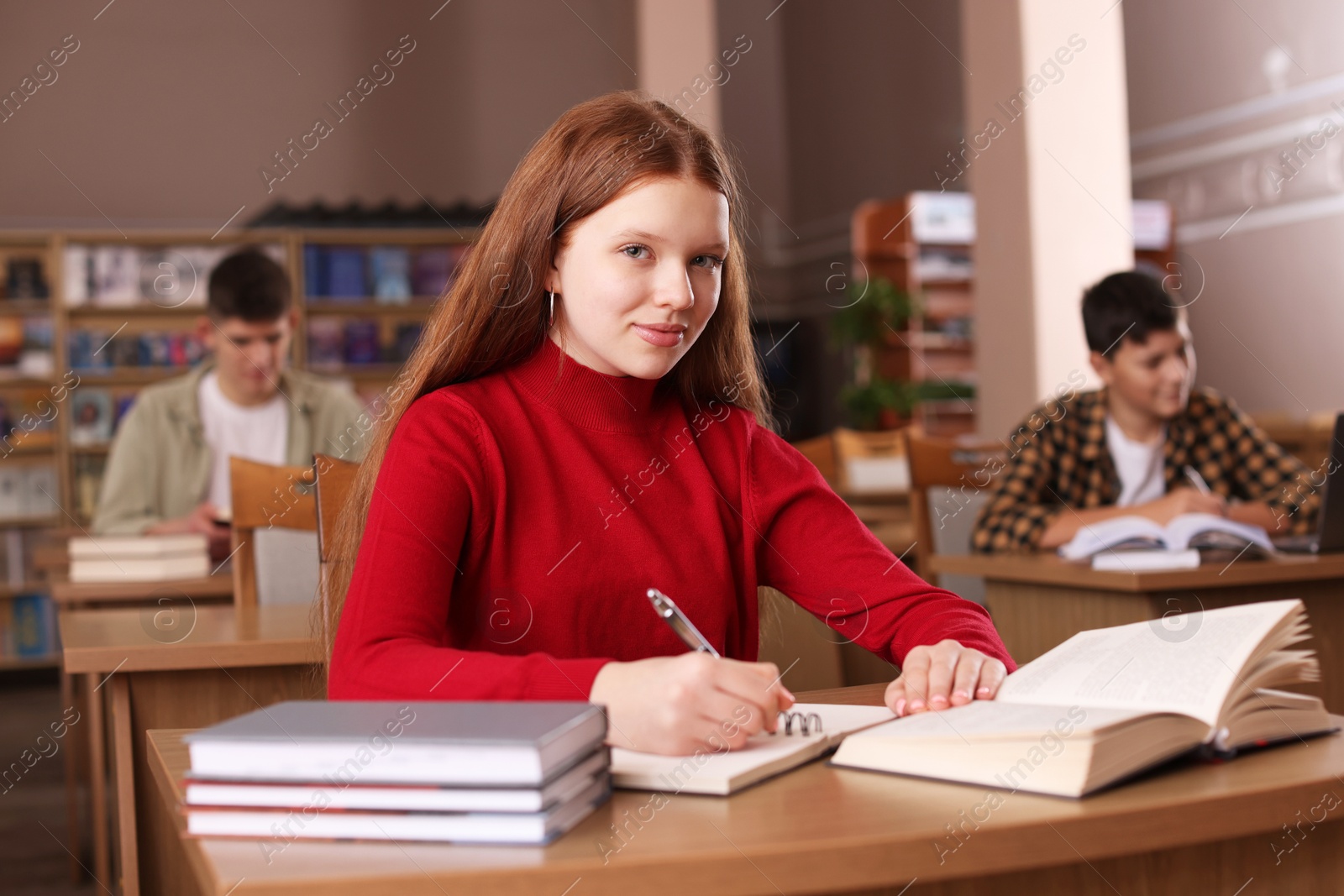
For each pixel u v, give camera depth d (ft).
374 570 2.85
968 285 22.84
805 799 2.08
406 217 20.06
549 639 3.17
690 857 1.77
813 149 25.55
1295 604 2.43
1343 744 2.34
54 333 17.65
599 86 22.16
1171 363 6.73
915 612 3.31
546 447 3.27
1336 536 5.59
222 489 9.23
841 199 24.64
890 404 21.80
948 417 22.45
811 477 3.71
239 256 9.13
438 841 1.89
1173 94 18.80
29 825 9.06
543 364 3.36
